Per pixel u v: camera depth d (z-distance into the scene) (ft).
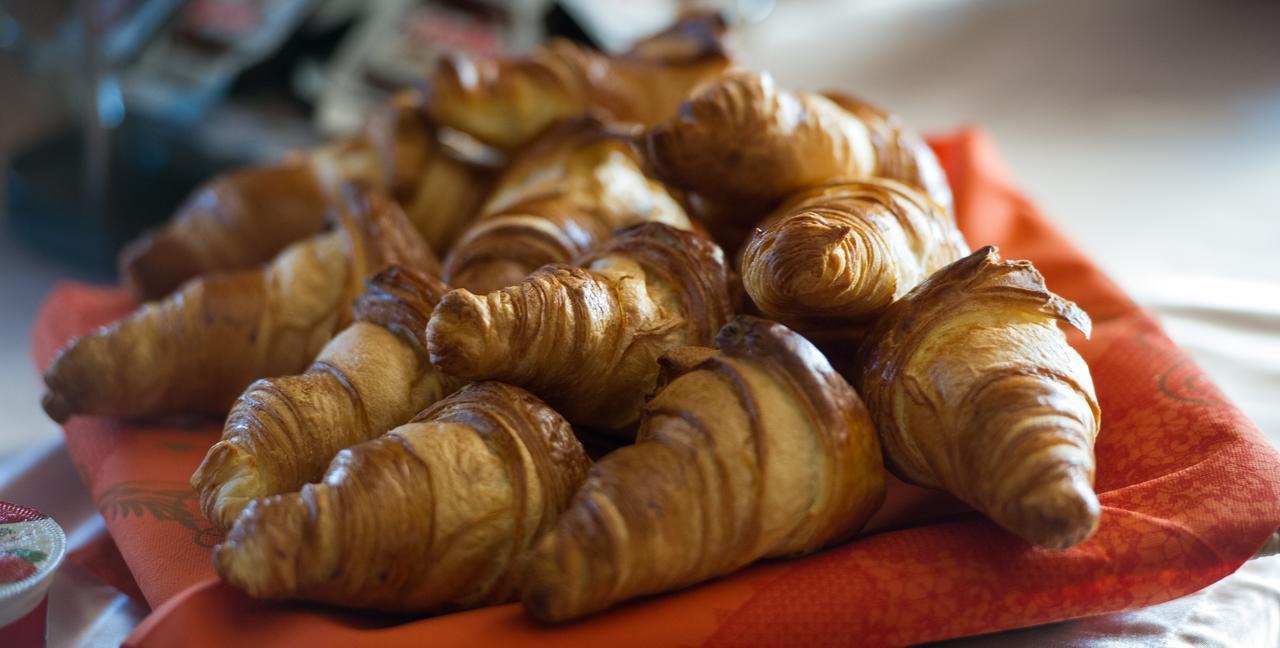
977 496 1.93
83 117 4.33
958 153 3.20
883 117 2.60
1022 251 2.87
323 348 2.39
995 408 1.93
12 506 2.09
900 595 1.96
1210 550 2.04
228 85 4.46
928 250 2.25
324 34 4.66
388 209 2.51
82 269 4.22
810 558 2.02
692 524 1.91
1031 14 5.44
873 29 5.44
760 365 1.97
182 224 2.89
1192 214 3.90
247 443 2.06
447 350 1.98
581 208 2.48
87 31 4.15
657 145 2.29
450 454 1.96
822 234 2.03
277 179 2.88
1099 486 2.24
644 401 2.17
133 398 2.42
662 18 4.66
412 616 2.01
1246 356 3.03
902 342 2.05
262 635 1.90
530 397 2.04
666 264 2.21
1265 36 5.05
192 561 2.10
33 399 3.38
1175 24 5.24
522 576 1.88
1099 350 2.46
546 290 2.07
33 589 1.95
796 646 1.93
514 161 2.72
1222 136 4.33
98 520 2.40
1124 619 2.09
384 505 1.90
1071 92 4.81
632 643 1.89
